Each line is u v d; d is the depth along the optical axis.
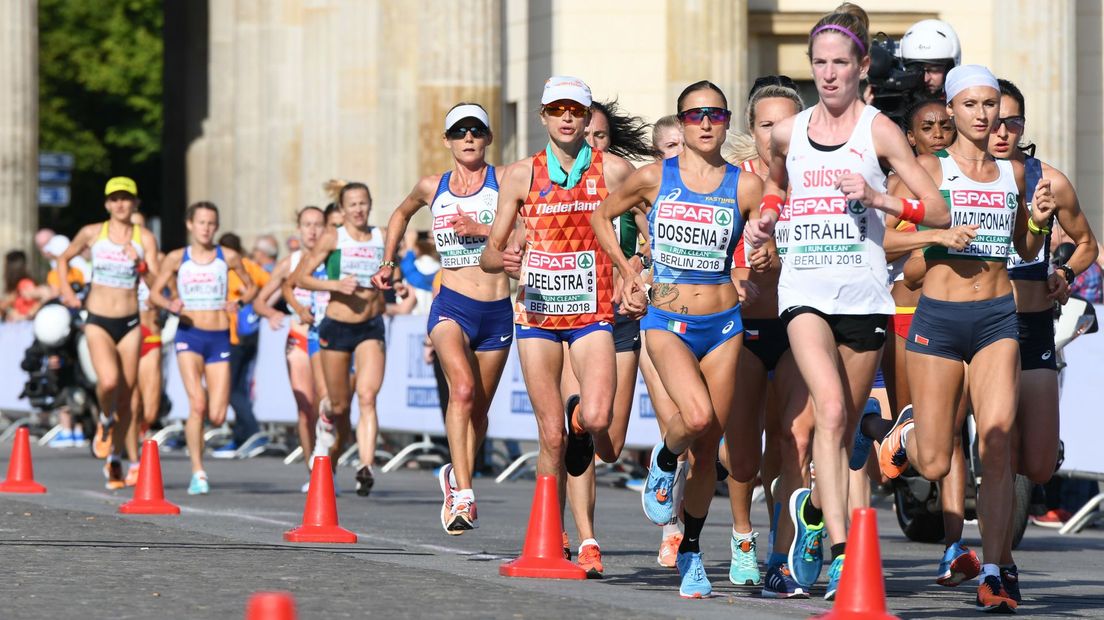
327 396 37.94
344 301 37.25
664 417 24.33
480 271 26.42
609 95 63.12
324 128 78.44
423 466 50.78
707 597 21.73
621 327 24.27
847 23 20.52
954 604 21.94
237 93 90.62
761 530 32.81
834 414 20.42
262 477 45.00
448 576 22.77
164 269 39.72
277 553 25.25
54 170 83.44
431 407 49.09
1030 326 24.39
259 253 59.22
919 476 29.88
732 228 21.48
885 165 20.75
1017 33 58.91
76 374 54.47
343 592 20.94
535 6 64.62
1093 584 24.94
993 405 21.38
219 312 39.84
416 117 63.00
